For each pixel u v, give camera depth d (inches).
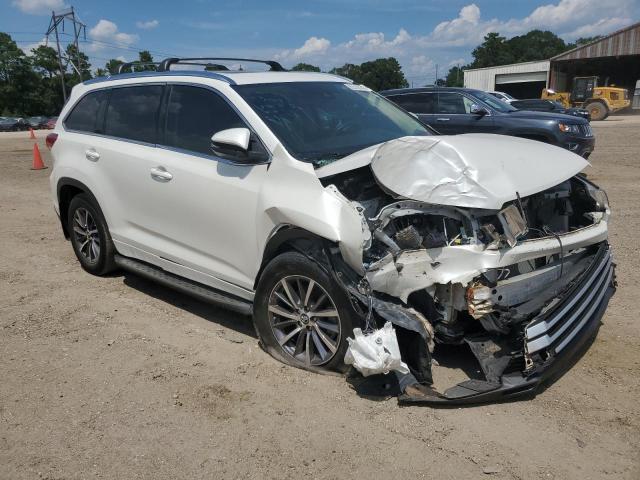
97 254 226.4
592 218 162.9
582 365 151.8
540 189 137.6
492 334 134.2
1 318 189.8
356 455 117.5
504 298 130.0
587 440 120.6
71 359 161.5
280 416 131.5
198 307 199.9
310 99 178.5
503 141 157.9
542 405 133.1
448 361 152.3
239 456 118.5
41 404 139.1
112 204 204.8
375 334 128.3
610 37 1841.8
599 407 132.2
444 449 118.3
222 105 170.1
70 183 221.1
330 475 112.3
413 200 133.6
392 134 179.2
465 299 127.9
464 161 135.1
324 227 135.4
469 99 447.2
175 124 183.0
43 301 205.0
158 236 189.5
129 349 167.2
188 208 173.2
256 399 138.6
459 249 126.7
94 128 215.9
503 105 454.3
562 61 1967.3
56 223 331.3
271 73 187.5
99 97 217.8
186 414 133.6
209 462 117.0
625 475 110.1
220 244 166.7
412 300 135.3
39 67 3501.5
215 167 166.1
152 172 183.6
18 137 1393.9
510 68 2058.3
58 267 244.8
